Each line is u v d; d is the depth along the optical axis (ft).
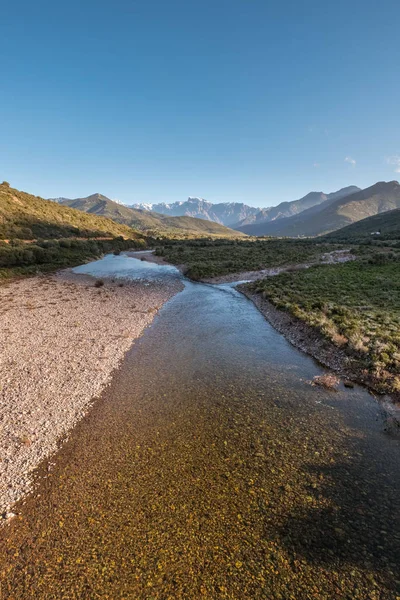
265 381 53.52
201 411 44.62
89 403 46.55
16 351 63.87
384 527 26.50
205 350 67.51
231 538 25.77
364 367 53.88
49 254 207.31
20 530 26.91
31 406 44.91
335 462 34.19
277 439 38.27
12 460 34.76
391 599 21.09
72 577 23.12
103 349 66.28
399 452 35.55
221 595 21.68
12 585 22.66
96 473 33.12
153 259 252.42
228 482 31.63
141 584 22.50
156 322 88.12
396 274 137.49
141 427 40.96
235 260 215.72
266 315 93.45
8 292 123.75
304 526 26.73
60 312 94.43
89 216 438.81
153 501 29.48
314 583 22.29
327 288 114.52
